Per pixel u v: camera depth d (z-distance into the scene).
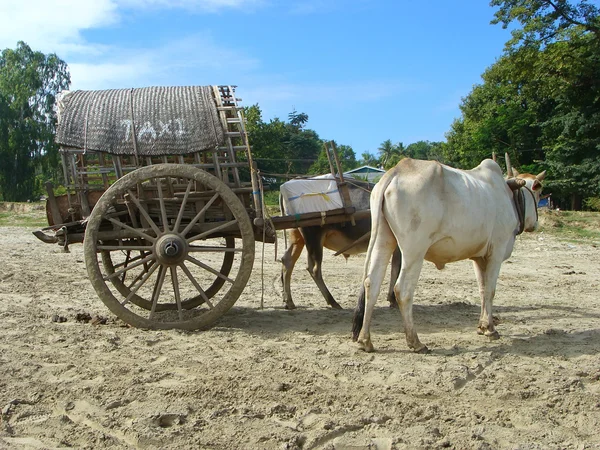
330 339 6.87
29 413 4.59
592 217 23.59
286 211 7.86
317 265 8.65
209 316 7.12
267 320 7.89
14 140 53.03
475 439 4.23
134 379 5.31
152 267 7.09
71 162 7.25
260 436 4.22
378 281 6.33
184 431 4.29
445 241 6.39
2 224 27.27
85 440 4.19
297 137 62.28
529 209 8.15
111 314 7.94
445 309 8.88
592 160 32.28
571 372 5.73
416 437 4.25
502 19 31.38
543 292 10.76
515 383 5.39
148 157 7.23
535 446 4.16
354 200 8.26
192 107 7.27
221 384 5.23
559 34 30.91
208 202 7.11
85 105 7.31
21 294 9.37
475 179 6.80
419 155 85.06
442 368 5.73
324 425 4.41
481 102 45.00
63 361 5.84
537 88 33.22
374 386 5.33
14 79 54.81
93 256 6.90
